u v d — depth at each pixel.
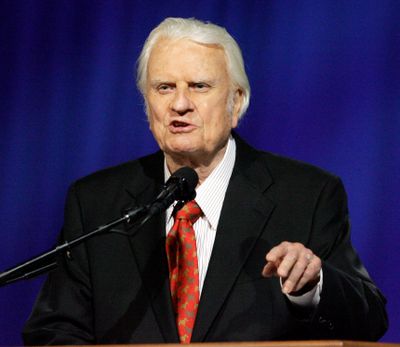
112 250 9.66
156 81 9.45
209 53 9.48
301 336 9.02
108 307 9.40
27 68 15.06
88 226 9.95
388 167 12.90
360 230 12.98
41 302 9.80
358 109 13.12
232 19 13.91
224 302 9.08
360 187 13.04
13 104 15.06
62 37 14.95
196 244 9.45
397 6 13.01
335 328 8.54
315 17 13.44
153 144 14.45
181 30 9.52
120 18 14.70
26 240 14.82
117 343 9.21
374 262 12.88
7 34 15.23
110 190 10.14
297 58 13.51
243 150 10.06
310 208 9.57
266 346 6.89
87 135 14.72
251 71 13.72
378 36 13.07
